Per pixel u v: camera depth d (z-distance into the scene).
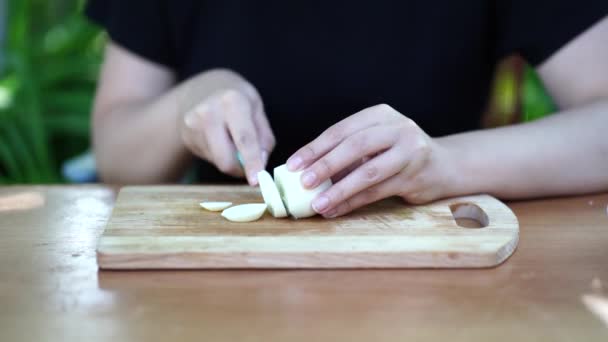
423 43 1.15
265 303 0.71
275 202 0.85
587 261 0.80
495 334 0.67
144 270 0.77
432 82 1.16
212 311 0.70
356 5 1.15
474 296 0.73
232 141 0.94
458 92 1.17
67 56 2.02
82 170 1.53
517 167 0.95
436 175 0.89
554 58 1.08
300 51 1.16
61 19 2.12
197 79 1.05
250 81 1.18
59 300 0.72
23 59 1.83
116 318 0.69
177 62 1.24
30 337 0.66
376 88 1.16
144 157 1.13
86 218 0.91
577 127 0.99
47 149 1.86
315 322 0.69
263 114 0.97
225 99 0.93
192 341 0.66
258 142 0.92
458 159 0.92
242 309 0.70
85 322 0.68
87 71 2.00
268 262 0.78
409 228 0.84
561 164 0.97
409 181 0.88
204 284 0.75
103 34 2.04
